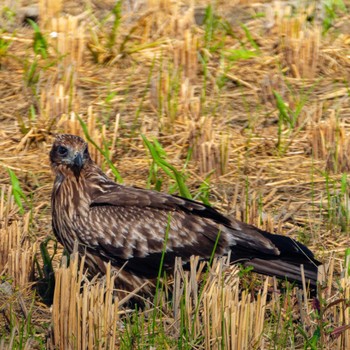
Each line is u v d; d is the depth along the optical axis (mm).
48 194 13891
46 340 10391
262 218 12773
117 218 11367
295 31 18484
